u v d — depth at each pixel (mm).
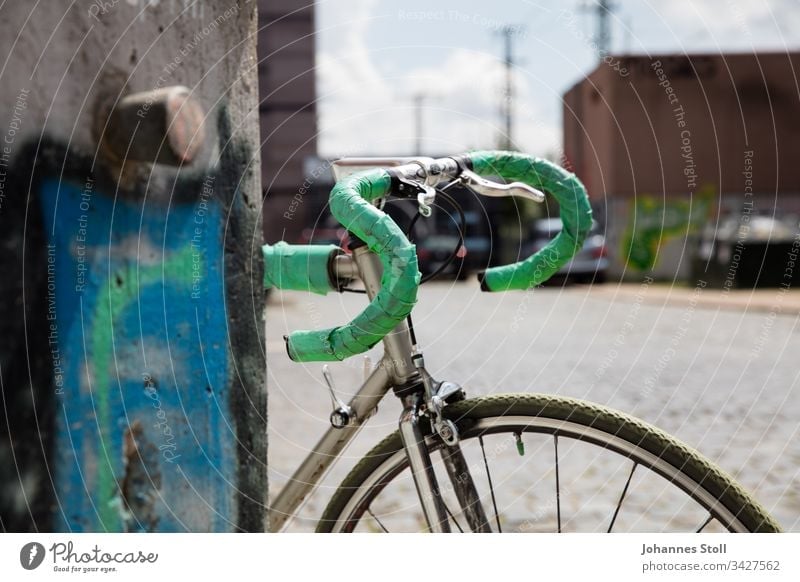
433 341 9336
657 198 22547
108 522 1291
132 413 1336
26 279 1160
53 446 1206
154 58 1371
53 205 1196
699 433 4645
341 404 1513
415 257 1259
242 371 1580
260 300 1623
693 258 20094
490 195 1566
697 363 7410
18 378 1151
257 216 1629
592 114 22438
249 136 1611
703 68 22297
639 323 11641
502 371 7004
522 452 1475
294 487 1584
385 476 1547
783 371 6793
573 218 1638
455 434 1455
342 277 1576
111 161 1289
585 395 5832
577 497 3402
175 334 1419
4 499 1138
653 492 3455
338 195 1289
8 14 1125
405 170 1409
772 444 4320
